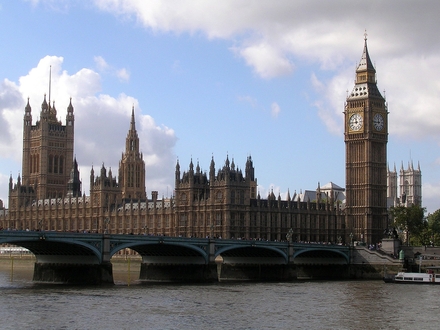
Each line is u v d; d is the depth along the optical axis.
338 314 146.25
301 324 134.00
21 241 181.12
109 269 195.62
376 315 145.50
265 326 131.50
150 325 130.50
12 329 125.38
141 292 178.75
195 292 182.00
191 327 129.25
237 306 156.00
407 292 189.12
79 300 160.12
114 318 136.75
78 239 188.12
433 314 147.38
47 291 177.50
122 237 197.50
